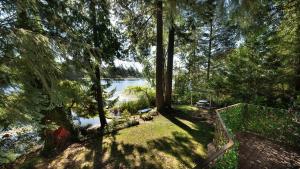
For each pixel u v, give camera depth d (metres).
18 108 3.04
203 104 14.07
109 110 14.01
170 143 7.39
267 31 8.74
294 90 8.52
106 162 6.28
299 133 6.28
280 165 5.00
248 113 7.86
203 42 20.36
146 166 5.88
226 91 10.23
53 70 3.47
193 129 8.95
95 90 9.41
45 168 6.23
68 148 7.62
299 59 8.21
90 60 5.45
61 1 6.09
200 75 21.34
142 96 16.09
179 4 8.84
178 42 13.93
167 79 12.27
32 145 7.27
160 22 11.36
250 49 9.36
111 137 8.41
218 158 2.92
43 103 3.86
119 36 9.56
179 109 12.95
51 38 3.75
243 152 5.75
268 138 7.01
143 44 11.98
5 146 6.03
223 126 4.30
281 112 6.86
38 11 4.76
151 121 10.43
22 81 3.24
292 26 8.10
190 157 6.26
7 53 3.09
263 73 8.98
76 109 9.47
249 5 6.12
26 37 3.09
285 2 7.75
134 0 9.80
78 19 7.12
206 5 8.75
